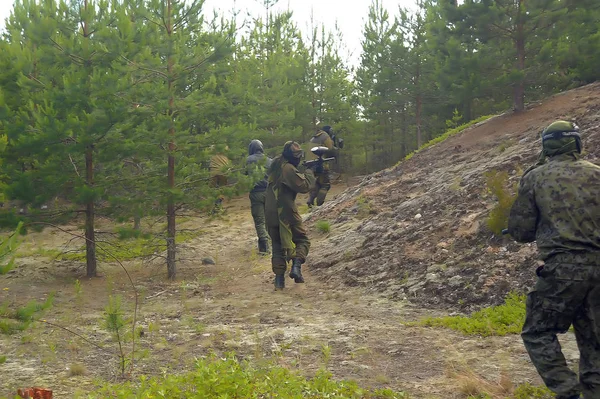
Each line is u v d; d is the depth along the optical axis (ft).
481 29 50.90
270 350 19.72
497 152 41.93
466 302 24.70
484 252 27.76
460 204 34.37
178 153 36.65
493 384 15.74
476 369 17.11
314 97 92.48
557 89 58.70
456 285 26.03
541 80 51.11
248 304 27.61
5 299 30.19
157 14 37.88
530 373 16.49
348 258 33.78
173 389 14.66
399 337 20.86
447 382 16.25
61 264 40.52
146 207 36.63
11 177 33.86
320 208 49.60
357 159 105.40
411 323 22.63
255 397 14.24
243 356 19.13
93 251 36.73
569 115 43.55
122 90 34.06
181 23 38.93
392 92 88.63
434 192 38.73
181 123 36.06
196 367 16.72
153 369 18.01
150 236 36.14
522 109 50.08
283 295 29.35
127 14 39.04
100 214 36.50
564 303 12.73
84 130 32.76
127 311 27.22
